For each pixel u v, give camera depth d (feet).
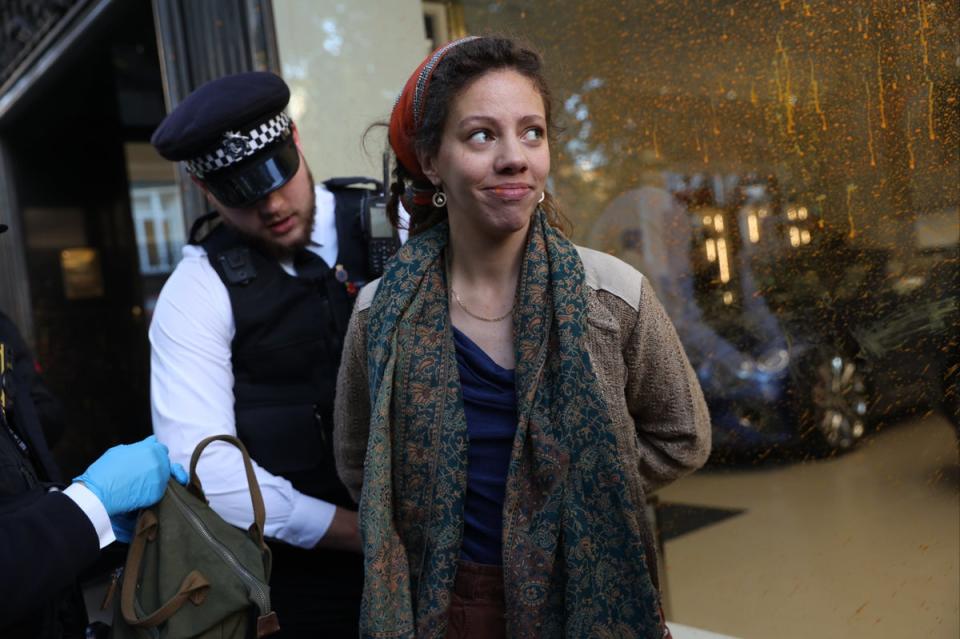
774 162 6.46
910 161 5.68
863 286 6.06
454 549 3.97
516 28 8.19
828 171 6.15
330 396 5.97
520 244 4.16
